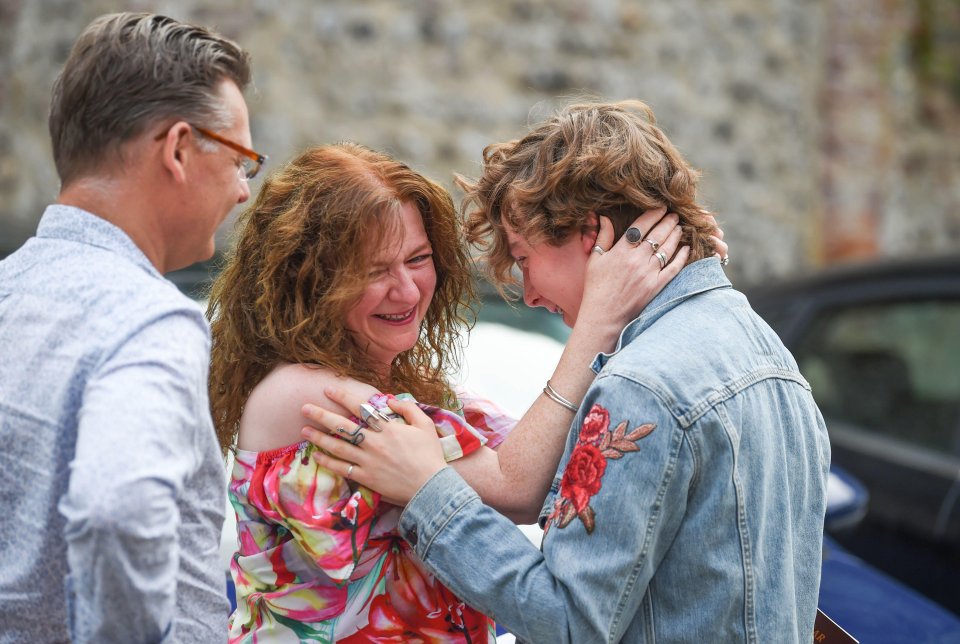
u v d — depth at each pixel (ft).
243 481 7.63
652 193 7.67
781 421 7.41
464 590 7.02
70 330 6.15
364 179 7.54
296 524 7.25
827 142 41.68
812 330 21.83
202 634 6.68
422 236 7.92
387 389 8.39
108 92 6.41
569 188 7.51
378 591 7.57
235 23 32.01
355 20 32.45
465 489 7.22
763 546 7.03
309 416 7.34
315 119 31.86
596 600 6.61
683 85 37.06
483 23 33.83
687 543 6.86
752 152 38.78
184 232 6.89
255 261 7.94
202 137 6.64
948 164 44.16
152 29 6.54
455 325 9.07
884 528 18.16
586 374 7.59
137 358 5.89
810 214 41.06
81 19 33.50
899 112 42.91
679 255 7.70
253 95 7.23
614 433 6.72
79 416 5.86
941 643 12.00
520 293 8.92
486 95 33.58
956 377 18.89
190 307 6.26
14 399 6.20
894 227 42.55
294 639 7.50
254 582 7.63
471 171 32.99
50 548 6.19
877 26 42.11
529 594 6.74
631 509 6.62
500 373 14.44
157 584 5.65
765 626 6.93
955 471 17.67
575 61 34.91
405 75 32.81
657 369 6.84
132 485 5.46
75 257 6.46
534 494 7.63
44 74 34.30
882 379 20.15
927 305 19.88
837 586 13.17
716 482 6.81
